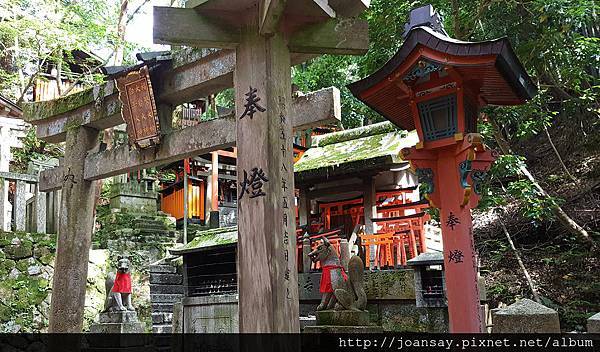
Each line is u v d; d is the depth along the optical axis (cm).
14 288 1063
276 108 393
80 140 661
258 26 403
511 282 1241
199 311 1016
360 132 1223
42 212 1182
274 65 397
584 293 1116
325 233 1078
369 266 1008
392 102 723
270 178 379
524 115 1069
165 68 578
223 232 1084
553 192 1383
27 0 1670
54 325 616
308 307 1036
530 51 1005
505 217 1416
